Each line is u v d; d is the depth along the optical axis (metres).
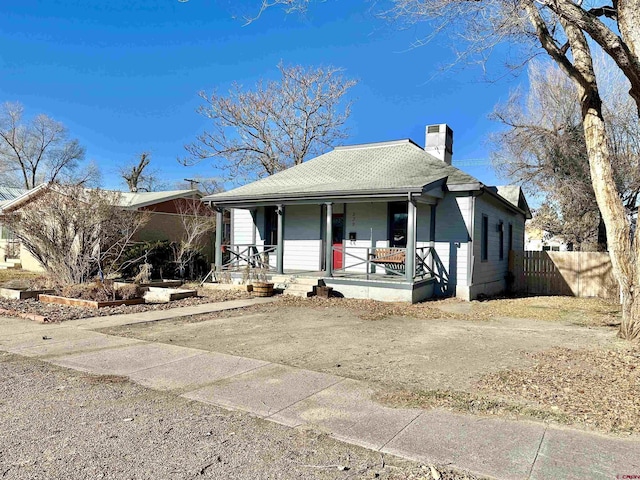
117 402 4.00
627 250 6.80
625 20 6.58
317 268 14.91
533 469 2.84
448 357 5.85
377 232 13.95
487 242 14.03
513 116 19.95
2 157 37.97
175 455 2.99
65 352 5.85
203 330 7.55
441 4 7.82
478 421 3.64
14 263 20.58
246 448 3.11
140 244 15.91
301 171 16.12
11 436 3.25
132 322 8.05
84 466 2.82
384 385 4.60
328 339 6.95
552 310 10.67
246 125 26.22
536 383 4.66
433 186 11.55
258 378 4.79
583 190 17.73
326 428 3.47
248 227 16.25
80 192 11.72
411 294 11.24
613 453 3.07
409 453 3.06
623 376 4.86
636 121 16.59
